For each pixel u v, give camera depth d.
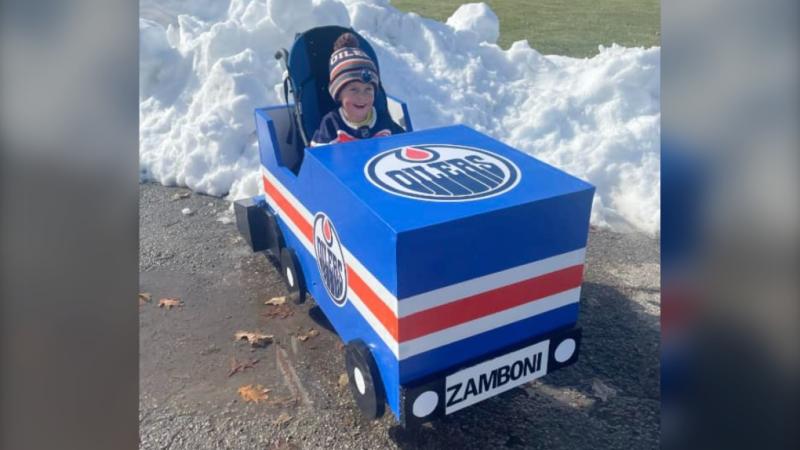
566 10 10.02
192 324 3.37
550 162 4.90
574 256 2.53
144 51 5.77
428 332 2.30
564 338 2.60
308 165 2.87
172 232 4.25
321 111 3.63
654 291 3.62
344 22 5.95
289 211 3.31
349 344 2.61
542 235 2.41
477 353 2.44
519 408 2.78
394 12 6.43
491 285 2.37
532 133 5.27
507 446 2.58
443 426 2.68
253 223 3.73
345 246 2.60
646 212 4.41
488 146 2.88
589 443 2.60
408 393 2.30
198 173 4.88
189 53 5.83
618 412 2.76
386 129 3.54
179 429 2.68
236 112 5.10
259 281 3.74
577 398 2.84
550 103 5.60
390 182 2.52
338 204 2.59
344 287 2.71
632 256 3.98
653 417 2.73
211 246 4.09
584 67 6.34
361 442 2.61
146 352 3.15
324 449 2.58
